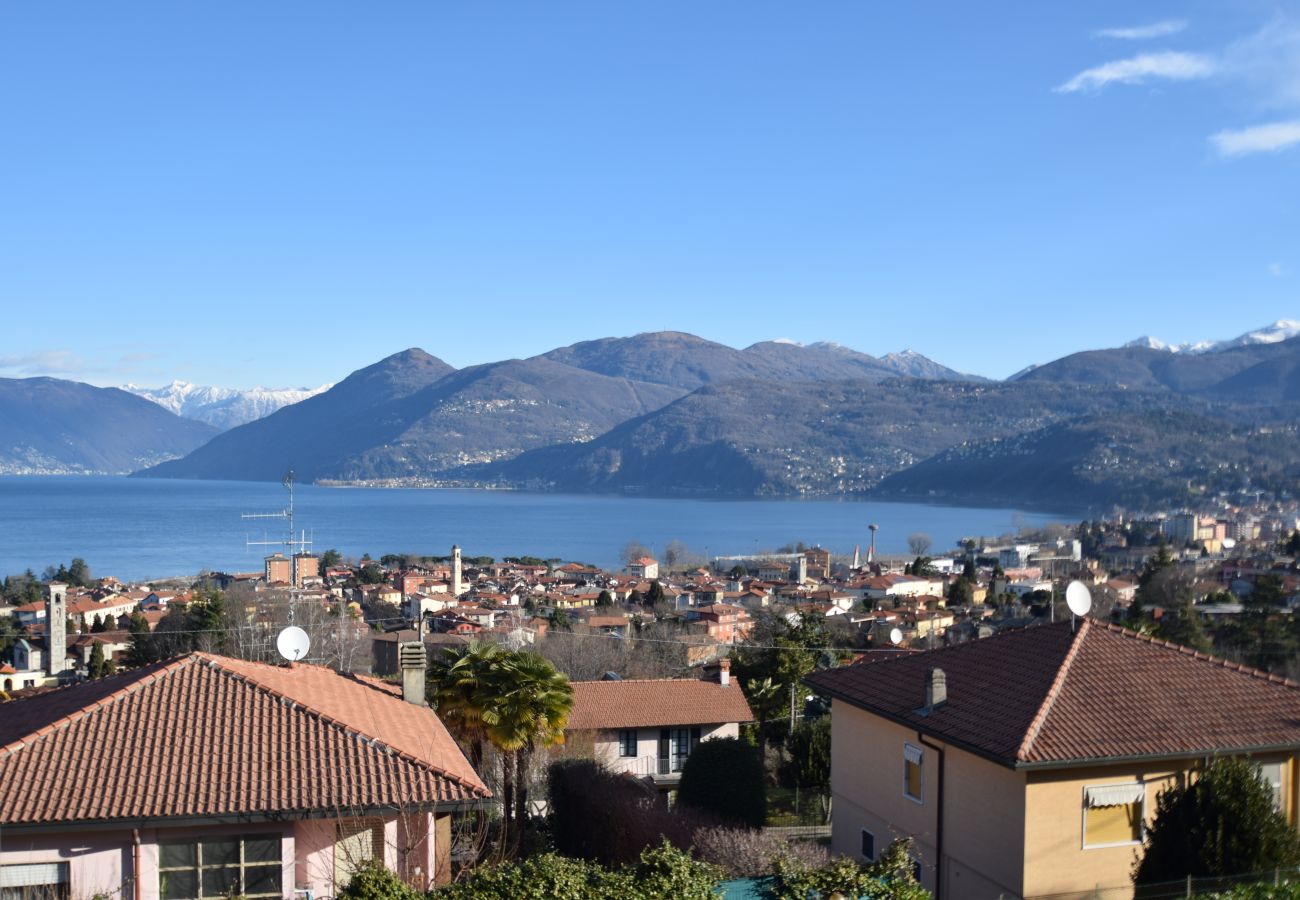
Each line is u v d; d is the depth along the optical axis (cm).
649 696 4600
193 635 8056
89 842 1736
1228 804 1947
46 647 9481
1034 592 13412
